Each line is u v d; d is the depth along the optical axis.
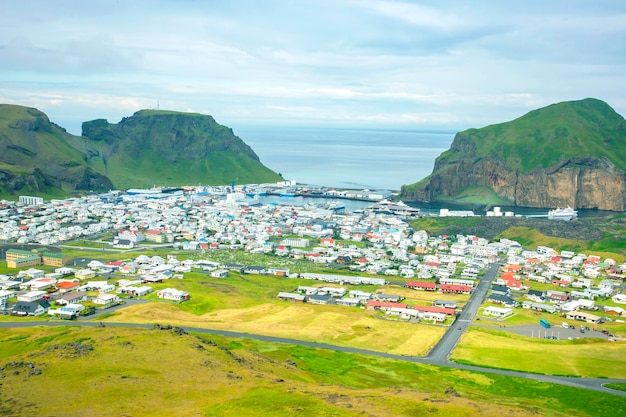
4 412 128.75
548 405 176.00
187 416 127.69
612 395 186.62
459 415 129.62
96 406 132.50
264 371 175.12
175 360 167.62
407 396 146.25
